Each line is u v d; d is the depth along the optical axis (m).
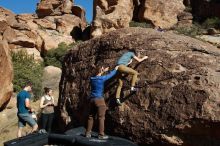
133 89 8.28
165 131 7.63
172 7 35.81
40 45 32.97
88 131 7.91
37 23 35.06
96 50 10.14
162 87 7.93
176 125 7.45
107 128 8.74
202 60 8.00
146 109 8.02
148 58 8.54
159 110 7.79
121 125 8.40
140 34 9.31
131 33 9.52
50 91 10.33
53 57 32.16
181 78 7.77
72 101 10.40
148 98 8.06
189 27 33.66
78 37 36.81
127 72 8.31
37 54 32.03
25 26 31.92
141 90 8.23
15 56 28.83
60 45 33.16
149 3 35.38
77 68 10.65
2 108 17.78
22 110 9.58
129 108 8.31
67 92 10.77
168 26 35.03
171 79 7.90
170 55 8.37
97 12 34.38
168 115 7.61
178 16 35.72
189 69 7.89
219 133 7.07
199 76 7.54
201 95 7.24
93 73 9.73
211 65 7.87
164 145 7.72
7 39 30.17
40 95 24.00
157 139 7.78
